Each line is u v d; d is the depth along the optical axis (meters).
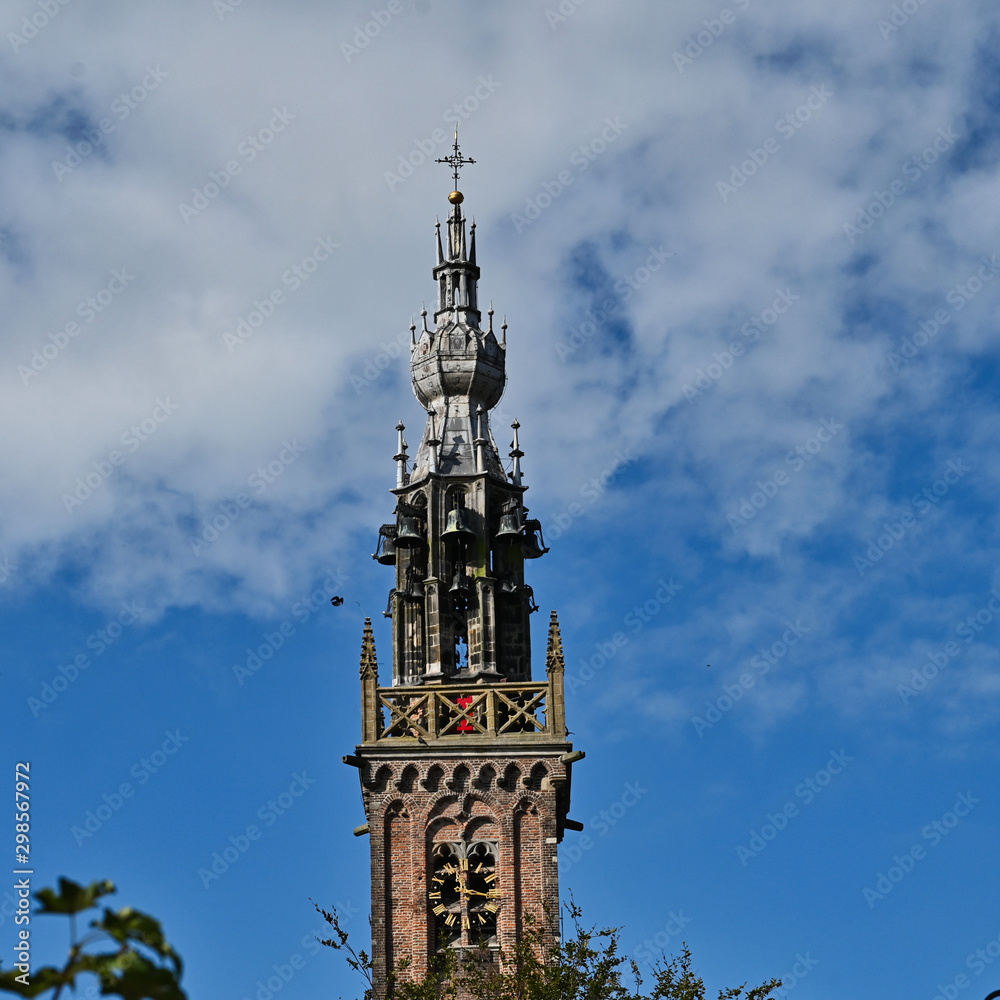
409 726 90.62
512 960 81.94
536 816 89.25
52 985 18.70
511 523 97.12
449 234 107.50
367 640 92.00
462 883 87.88
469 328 104.25
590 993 76.88
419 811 89.19
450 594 96.25
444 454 99.62
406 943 86.81
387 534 98.19
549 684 91.12
